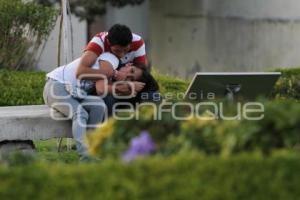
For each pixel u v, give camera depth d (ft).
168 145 30.01
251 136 28.89
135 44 47.21
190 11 116.98
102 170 27.91
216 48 114.01
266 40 108.99
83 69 46.24
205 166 27.35
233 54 112.16
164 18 121.60
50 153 52.42
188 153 28.43
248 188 26.91
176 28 119.24
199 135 29.89
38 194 27.48
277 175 27.12
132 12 126.31
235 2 111.75
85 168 28.37
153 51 124.57
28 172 27.99
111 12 126.31
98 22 127.44
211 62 114.01
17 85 65.41
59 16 75.41
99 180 27.45
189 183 26.91
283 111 29.43
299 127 29.07
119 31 46.03
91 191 27.30
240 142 28.84
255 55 110.11
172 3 120.06
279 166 27.30
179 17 118.73
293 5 106.01
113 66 46.32
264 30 109.19
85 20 91.86
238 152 28.89
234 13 111.75
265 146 28.91
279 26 107.76
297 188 26.94
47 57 76.43
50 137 47.93
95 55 46.44
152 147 29.78
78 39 81.61
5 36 71.97
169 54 120.88
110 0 100.83
